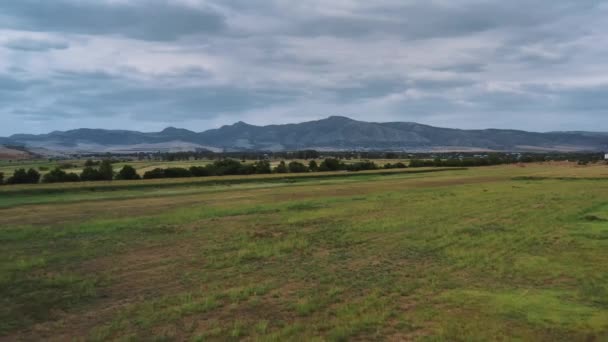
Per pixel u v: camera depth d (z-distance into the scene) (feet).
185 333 32.50
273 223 88.17
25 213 107.24
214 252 61.52
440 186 186.50
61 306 39.27
